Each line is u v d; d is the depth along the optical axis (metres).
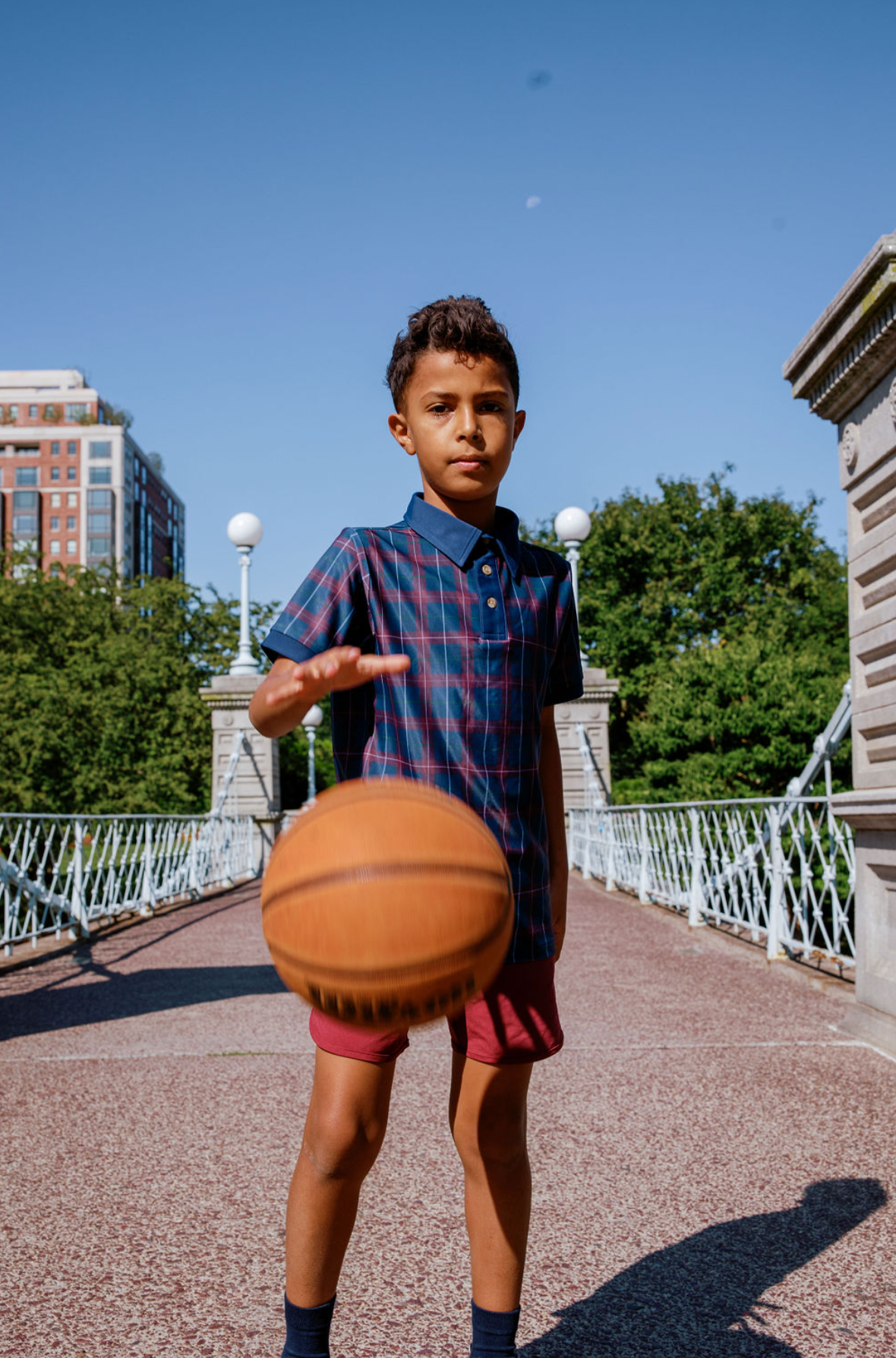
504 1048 1.71
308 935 1.33
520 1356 2.04
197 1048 4.79
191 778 30.86
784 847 7.40
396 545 1.77
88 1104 3.90
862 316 4.30
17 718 26.84
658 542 33.38
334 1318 2.21
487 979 1.40
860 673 4.88
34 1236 2.66
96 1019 5.54
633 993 5.88
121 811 27.39
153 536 126.38
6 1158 3.27
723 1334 2.13
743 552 33.78
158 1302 2.29
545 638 1.86
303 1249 1.65
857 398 4.79
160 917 10.86
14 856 7.68
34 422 115.56
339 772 1.77
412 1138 3.42
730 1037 4.73
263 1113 3.74
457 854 1.36
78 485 111.06
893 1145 3.25
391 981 1.31
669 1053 4.46
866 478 4.75
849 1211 2.75
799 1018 5.14
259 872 18.08
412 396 1.77
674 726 13.23
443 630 1.73
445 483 1.74
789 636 31.14
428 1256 2.51
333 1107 1.62
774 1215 2.74
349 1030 1.62
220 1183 3.03
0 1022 5.51
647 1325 2.17
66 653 33.78
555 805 2.01
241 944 8.62
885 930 4.64
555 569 1.95
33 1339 2.12
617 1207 2.81
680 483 34.78
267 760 18.48
